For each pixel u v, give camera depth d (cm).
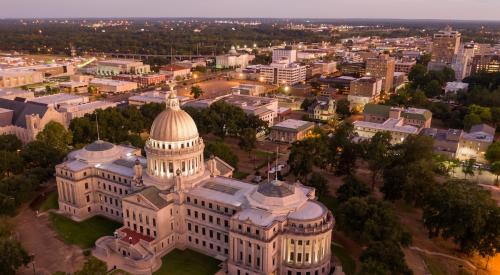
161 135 13962
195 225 13362
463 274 12375
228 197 13038
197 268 12456
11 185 15612
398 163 18400
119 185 15000
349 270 12438
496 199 17550
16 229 14512
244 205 12481
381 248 11512
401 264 11219
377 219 12769
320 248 11825
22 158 18712
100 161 16000
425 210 14800
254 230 11412
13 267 11581
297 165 17950
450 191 14088
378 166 18188
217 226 12838
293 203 12250
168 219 13300
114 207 15450
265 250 11225
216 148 18800
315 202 12775
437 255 13512
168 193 13288
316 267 11788
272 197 12119
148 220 13138
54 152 19125
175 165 13988
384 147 18512
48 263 12581
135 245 12719
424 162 16712
